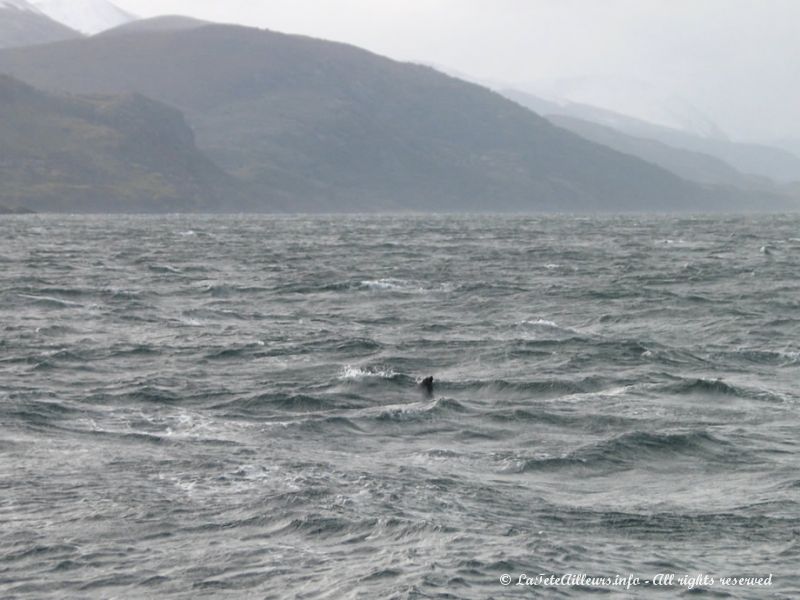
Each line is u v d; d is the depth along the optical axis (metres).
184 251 186.50
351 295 108.38
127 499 35.41
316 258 166.88
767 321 88.06
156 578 29.12
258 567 29.83
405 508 34.94
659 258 168.38
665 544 32.38
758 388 58.06
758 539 32.84
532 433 47.22
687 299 103.56
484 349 71.31
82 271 136.75
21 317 87.56
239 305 99.81
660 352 69.56
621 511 35.56
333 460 41.38
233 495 36.03
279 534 32.38
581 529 33.66
